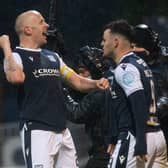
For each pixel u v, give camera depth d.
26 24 15.48
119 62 15.07
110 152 15.08
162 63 16.86
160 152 15.19
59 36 17.31
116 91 14.82
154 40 16.53
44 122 15.13
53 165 15.47
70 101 16.42
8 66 14.97
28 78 15.18
